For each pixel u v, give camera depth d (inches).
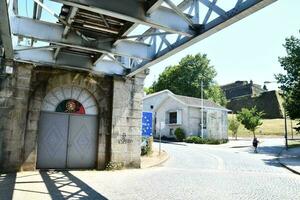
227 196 309.7
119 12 253.9
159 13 278.4
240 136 1910.7
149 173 456.1
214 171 515.5
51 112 465.1
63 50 458.6
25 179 365.1
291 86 1053.8
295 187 378.0
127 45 390.0
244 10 224.4
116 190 321.7
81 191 310.7
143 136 644.7
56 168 456.8
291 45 1047.0
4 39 320.8
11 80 426.3
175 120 1551.4
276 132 1952.5
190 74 2237.9
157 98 1683.1
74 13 294.2
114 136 486.6
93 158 484.4
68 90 479.5
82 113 486.6
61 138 466.6
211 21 263.9
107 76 502.9
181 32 284.7
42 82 448.8
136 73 478.3
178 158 709.9
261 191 343.6
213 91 2282.2
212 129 1536.7
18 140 419.5
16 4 332.5
